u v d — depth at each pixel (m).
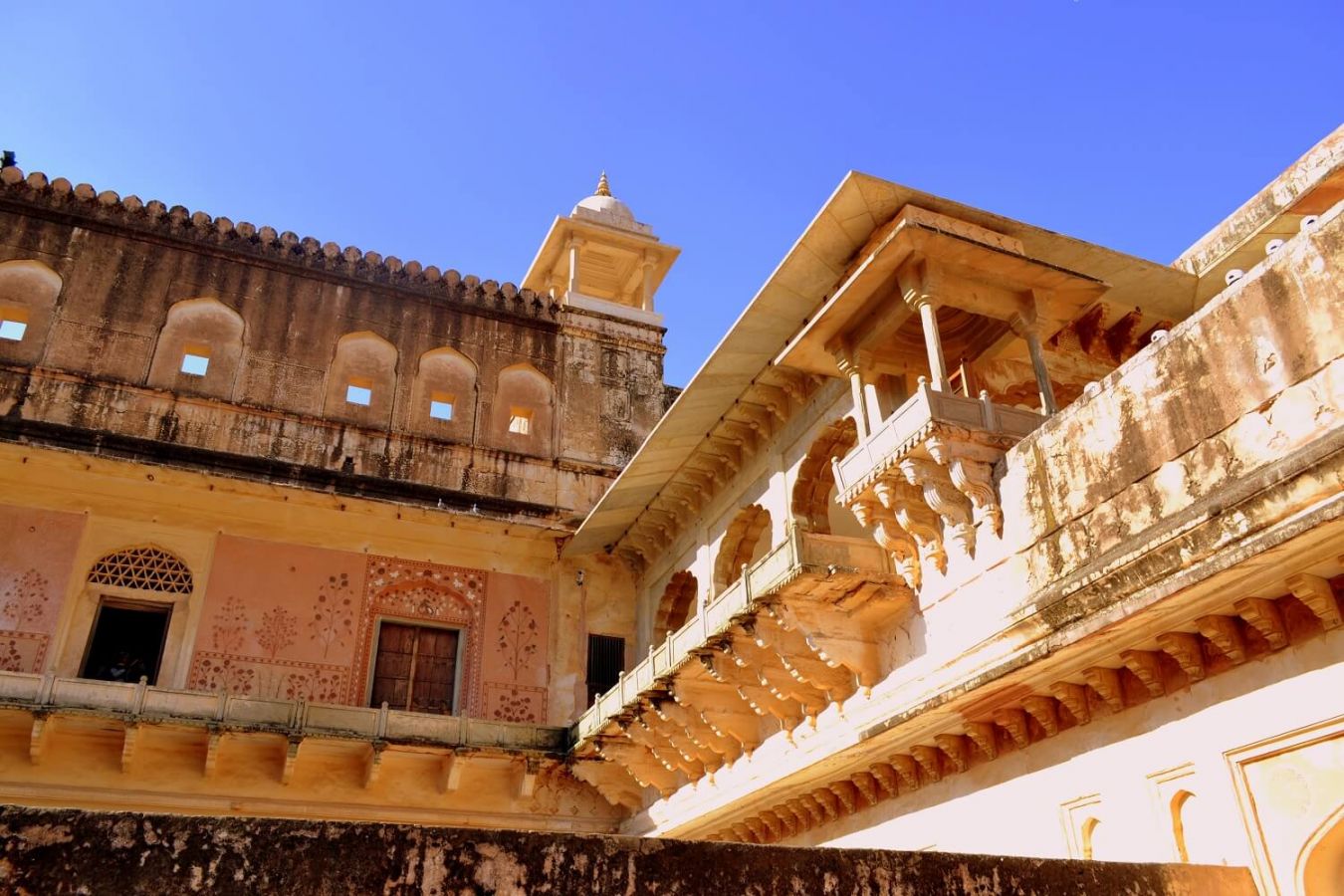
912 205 11.57
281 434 18.56
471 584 18.91
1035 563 9.58
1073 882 5.66
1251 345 7.76
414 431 19.62
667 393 22.97
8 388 17.08
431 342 20.67
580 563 19.70
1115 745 8.76
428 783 16.81
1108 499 8.85
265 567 17.53
